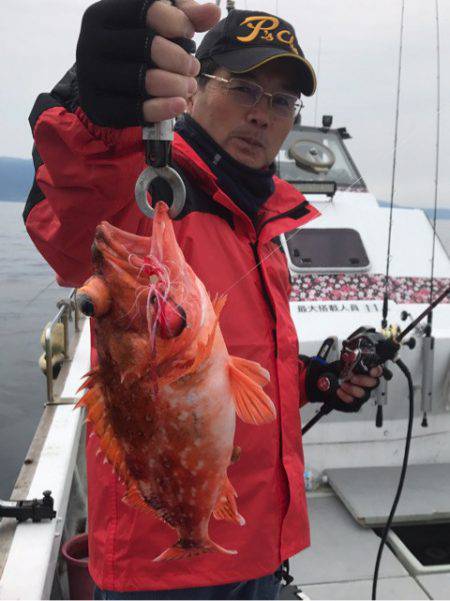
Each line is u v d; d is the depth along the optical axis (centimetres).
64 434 283
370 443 351
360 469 346
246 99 164
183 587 143
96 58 100
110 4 99
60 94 130
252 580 159
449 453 361
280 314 167
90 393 111
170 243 106
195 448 110
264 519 153
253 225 169
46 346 314
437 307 373
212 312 112
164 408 108
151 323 104
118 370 107
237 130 165
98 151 115
